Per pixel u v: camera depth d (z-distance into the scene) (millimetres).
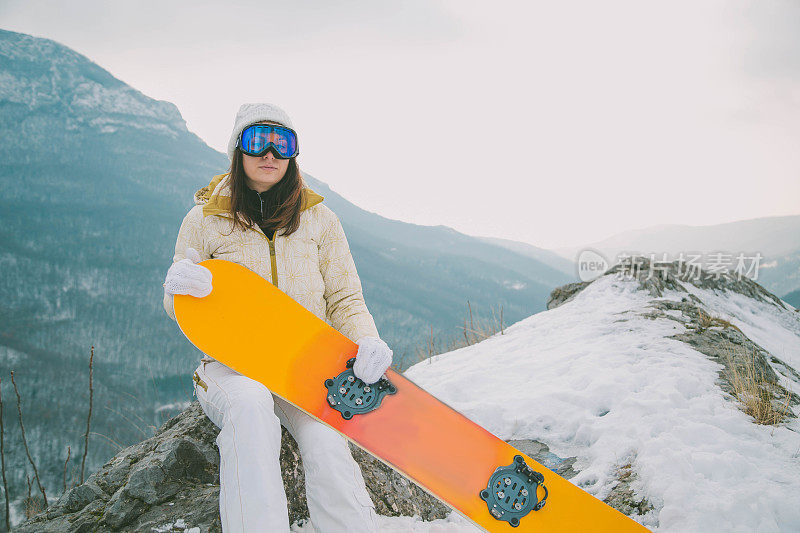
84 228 195500
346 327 1879
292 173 1836
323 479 1438
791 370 3639
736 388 2873
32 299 142750
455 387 3836
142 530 1591
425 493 2088
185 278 1628
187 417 2086
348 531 1384
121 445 2984
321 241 1936
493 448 1668
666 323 4113
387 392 1702
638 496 2031
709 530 1740
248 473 1321
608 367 3451
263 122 1744
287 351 1702
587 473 2355
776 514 1788
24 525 1721
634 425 2578
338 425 1587
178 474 1789
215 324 1686
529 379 3666
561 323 4809
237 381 1525
